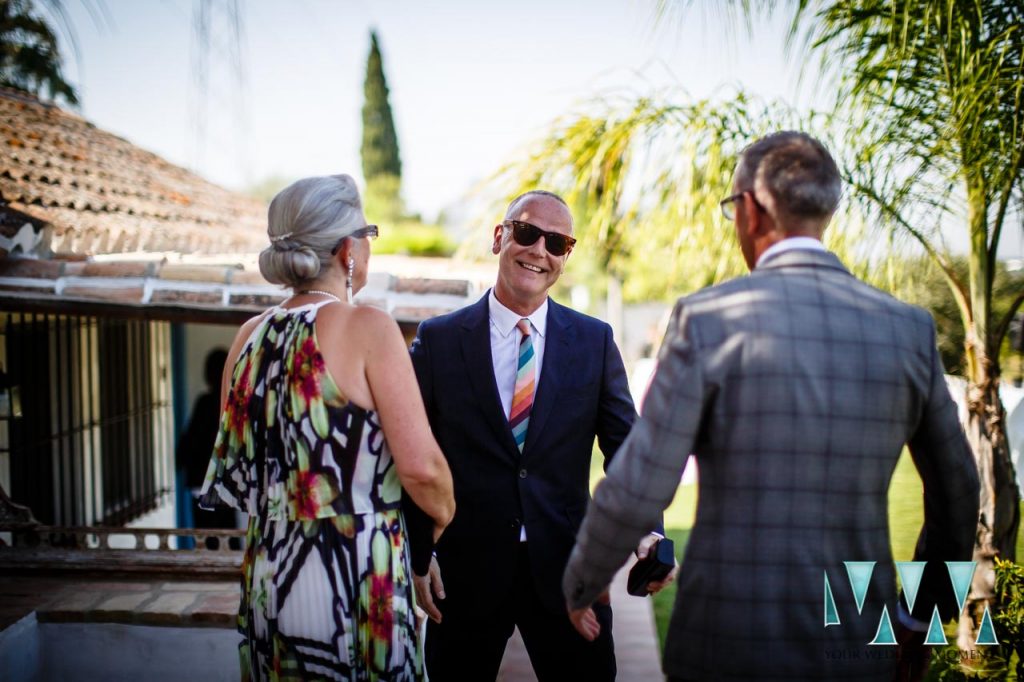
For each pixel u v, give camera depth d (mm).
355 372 1956
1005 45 3281
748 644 1634
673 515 7594
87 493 5230
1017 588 3191
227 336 8336
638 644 4352
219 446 2100
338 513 1943
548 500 2488
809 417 1605
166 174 9125
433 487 1986
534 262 2473
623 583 5496
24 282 3762
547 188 4371
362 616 1968
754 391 1613
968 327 3814
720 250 4180
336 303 2006
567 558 2494
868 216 3783
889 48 3467
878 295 1712
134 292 3760
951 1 3152
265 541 2008
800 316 1634
